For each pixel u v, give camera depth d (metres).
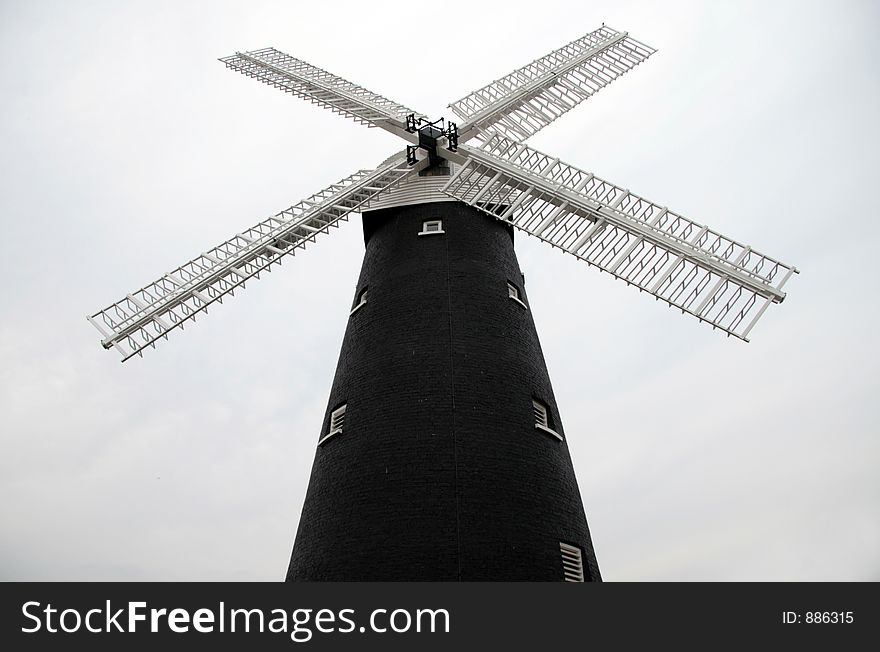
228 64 29.72
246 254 22.88
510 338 22.42
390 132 25.67
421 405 20.53
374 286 23.45
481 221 24.38
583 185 22.80
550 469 20.56
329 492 20.17
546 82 27.27
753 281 20.00
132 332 21.66
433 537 18.62
